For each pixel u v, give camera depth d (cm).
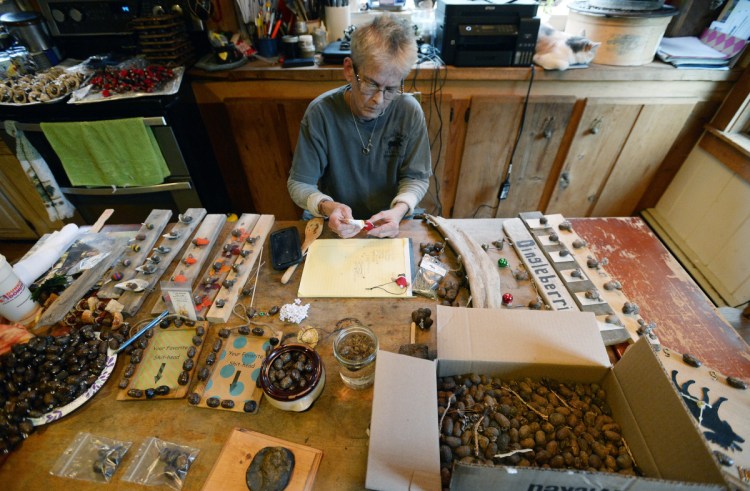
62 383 77
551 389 80
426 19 199
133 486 67
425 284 100
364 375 78
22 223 228
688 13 187
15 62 176
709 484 48
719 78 182
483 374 80
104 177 188
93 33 183
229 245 111
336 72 182
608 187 230
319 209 125
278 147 215
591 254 111
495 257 109
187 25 190
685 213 212
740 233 174
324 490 64
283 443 70
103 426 74
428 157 140
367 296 98
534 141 209
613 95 193
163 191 197
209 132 209
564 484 53
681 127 202
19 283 91
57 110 166
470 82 188
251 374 82
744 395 79
